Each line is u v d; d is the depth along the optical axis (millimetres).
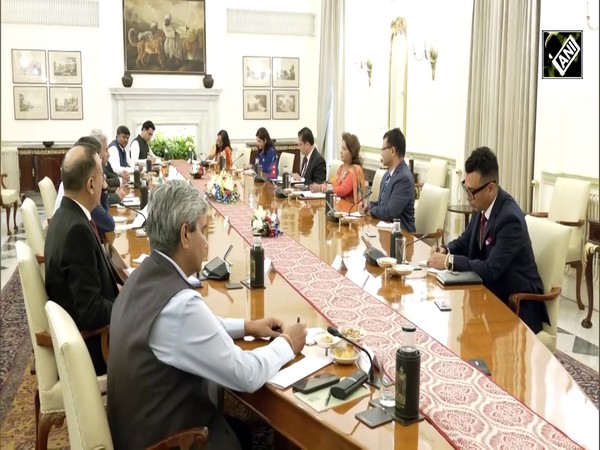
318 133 10391
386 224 4227
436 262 3104
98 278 2648
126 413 1795
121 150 7848
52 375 2465
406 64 7973
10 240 7219
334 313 2434
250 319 2342
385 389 1756
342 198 5383
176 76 9984
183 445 1761
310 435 1688
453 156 6992
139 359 1759
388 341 2156
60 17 9312
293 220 4426
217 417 1933
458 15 6742
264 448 2305
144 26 9688
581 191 4895
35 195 9227
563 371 1929
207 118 10117
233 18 10172
